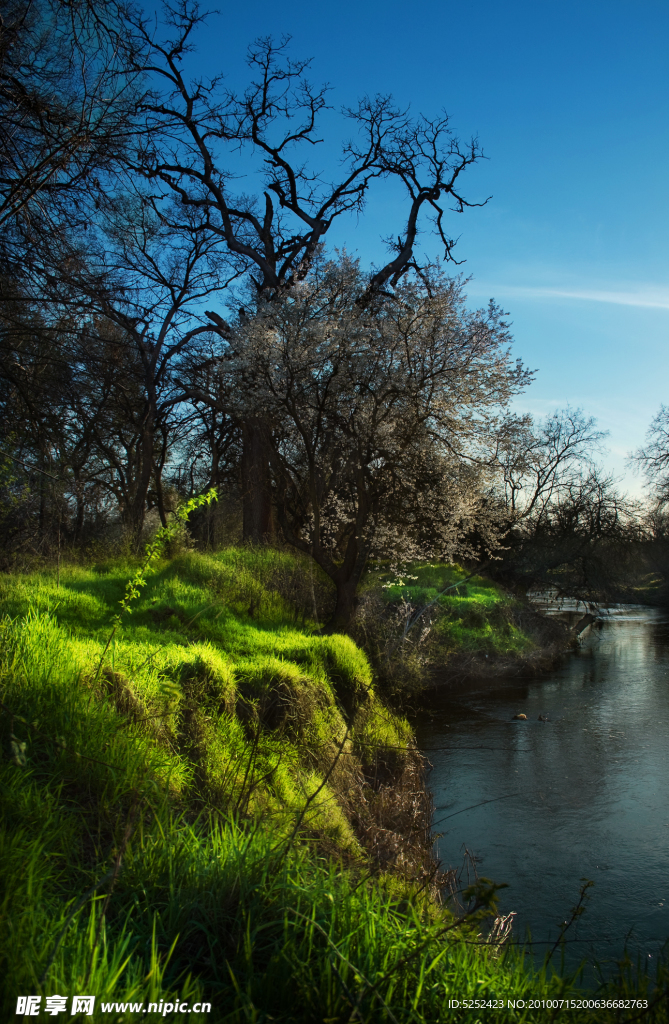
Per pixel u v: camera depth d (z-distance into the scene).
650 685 14.62
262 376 13.45
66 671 5.35
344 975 2.70
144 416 18.44
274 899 3.30
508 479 21.05
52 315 11.57
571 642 20.69
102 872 3.31
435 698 12.91
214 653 7.52
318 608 13.97
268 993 2.67
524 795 8.10
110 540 18.22
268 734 6.54
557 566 24.73
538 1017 2.83
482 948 3.58
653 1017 2.85
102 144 8.49
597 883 6.02
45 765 4.26
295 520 14.16
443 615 16.30
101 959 2.57
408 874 5.14
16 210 8.01
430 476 13.84
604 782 8.57
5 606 8.34
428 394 13.20
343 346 13.02
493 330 13.12
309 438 13.03
